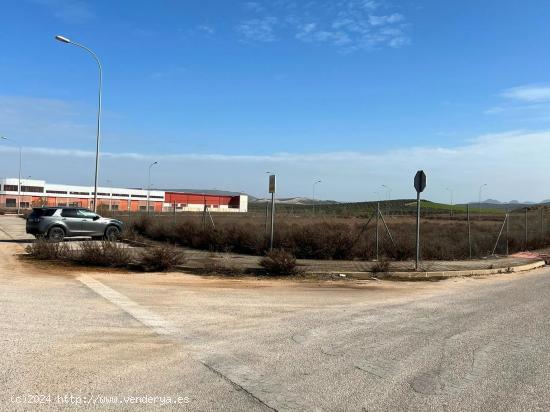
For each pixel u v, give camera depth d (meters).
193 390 5.40
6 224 43.44
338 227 22.03
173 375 5.86
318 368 6.26
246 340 7.50
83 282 12.76
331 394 5.39
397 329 8.44
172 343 7.22
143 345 7.07
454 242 23.20
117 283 12.80
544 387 5.70
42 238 20.31
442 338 7.87
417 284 14.38
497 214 86.88
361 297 11.78
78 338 7.33
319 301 11.05
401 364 6.49
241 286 12.99
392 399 5.27
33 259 17.28
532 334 8.20
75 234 25.78
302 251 19.20
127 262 16.03
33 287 11.72
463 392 5.51
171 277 14.23
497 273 17.61
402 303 11.07
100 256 16.02
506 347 7.38
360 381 5.81
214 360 6.47
